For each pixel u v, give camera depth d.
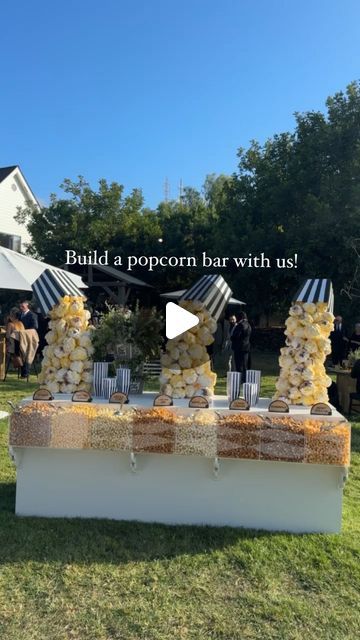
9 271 9.40
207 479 4.01
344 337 13.63
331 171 17.31
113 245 25.02
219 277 4.71
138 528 3.93
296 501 3.95
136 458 4.03
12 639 2.70
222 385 10.89
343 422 3.87
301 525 3.95
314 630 2.83
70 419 3.98
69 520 4.05
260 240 18.83
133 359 4.62
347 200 16.36
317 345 4.36
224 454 3.88
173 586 3.21
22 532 3.83
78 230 24.11
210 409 4.03
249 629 2.83
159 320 4.62
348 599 3.12
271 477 3.96
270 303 20.64
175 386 4.38
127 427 3.95
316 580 3.31
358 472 5.68
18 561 3.45
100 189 24.86
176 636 2.76
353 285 16.61
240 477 3.98
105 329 4.57
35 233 24.33
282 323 25.22
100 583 3.23
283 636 2.77
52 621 2.86
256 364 17.44
